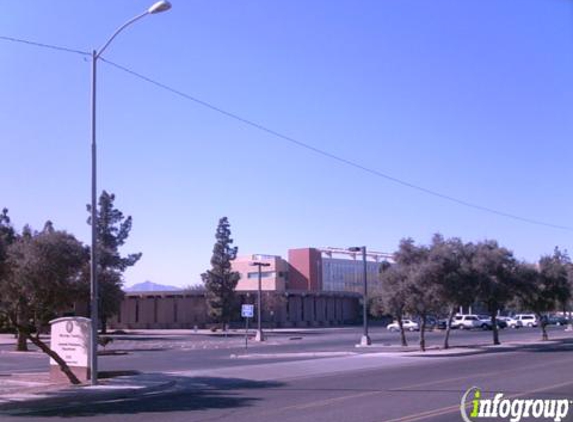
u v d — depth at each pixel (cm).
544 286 4956
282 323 10050
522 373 2261
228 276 8412
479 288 4034
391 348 4162
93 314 2180
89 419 1487
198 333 8075
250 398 1808
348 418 1340
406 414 1367
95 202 2209
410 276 3853
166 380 2303
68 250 2189
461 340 5341
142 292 9800
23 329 2228
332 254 12444
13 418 1534
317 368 2828
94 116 2206
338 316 11219
